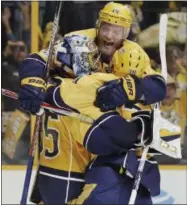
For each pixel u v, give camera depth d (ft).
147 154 23.76
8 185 34.65
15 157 36.22
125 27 23.08
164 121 23.80
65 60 23.07
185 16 36.58
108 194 22.86
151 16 36.29
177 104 36.96
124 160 22.98
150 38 36.40
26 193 23.58
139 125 22.79
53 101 22.40
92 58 23.11
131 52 22.86
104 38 23.07
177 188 35.14
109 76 22.30
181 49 36.73
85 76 22.36
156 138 22.72
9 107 36.01
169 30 36.60
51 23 35.96
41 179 24.25
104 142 22.31
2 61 35.83
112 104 22.16
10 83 35.96
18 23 35.81
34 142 23.38
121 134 22.30
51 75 23.53
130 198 22.67
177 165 36.94
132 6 36.14
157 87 23.11
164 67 24.22
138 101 22.80
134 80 22.27
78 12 35.91
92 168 23.16
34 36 35.91
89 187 23.04
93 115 22.36
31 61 22.79
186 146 36.94
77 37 23.18
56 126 23.54
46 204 24.45
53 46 22.58
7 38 35.83
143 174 23.40
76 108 22.38
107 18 22.95
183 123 37.01
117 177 23.04
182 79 36.94
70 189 23.82
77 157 23.79
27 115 36.11
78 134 22.90
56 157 23.81
